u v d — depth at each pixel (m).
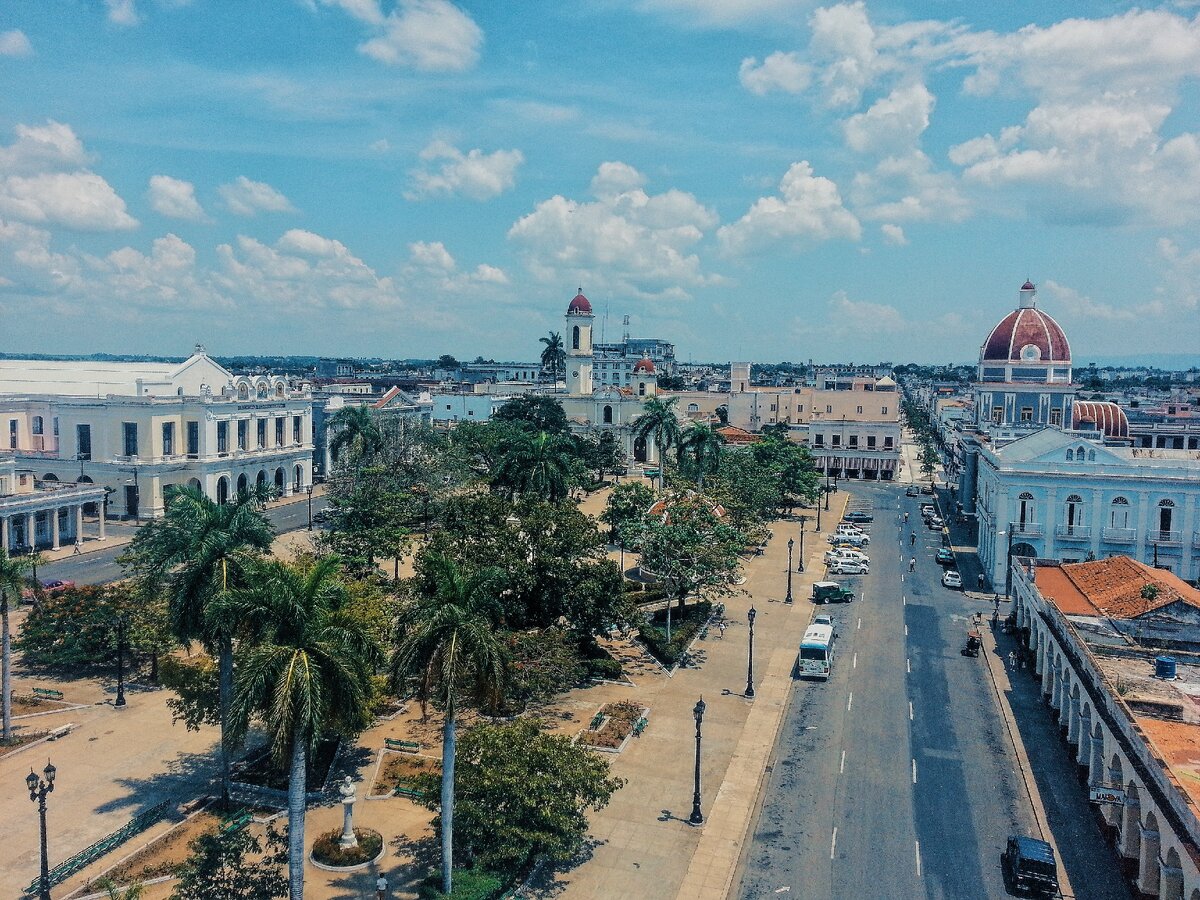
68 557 87.31
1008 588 84.56
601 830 39.44
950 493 152.12
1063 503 83.00
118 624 52.31
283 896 32.50
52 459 108.69
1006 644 68.38
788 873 36.62
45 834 31.81
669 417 117.12
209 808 39.88
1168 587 54.19
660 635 64.31
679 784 43.94
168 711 50.69
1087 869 37.31
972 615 76.88
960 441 136.12
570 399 173.50
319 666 30.66
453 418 189.88
